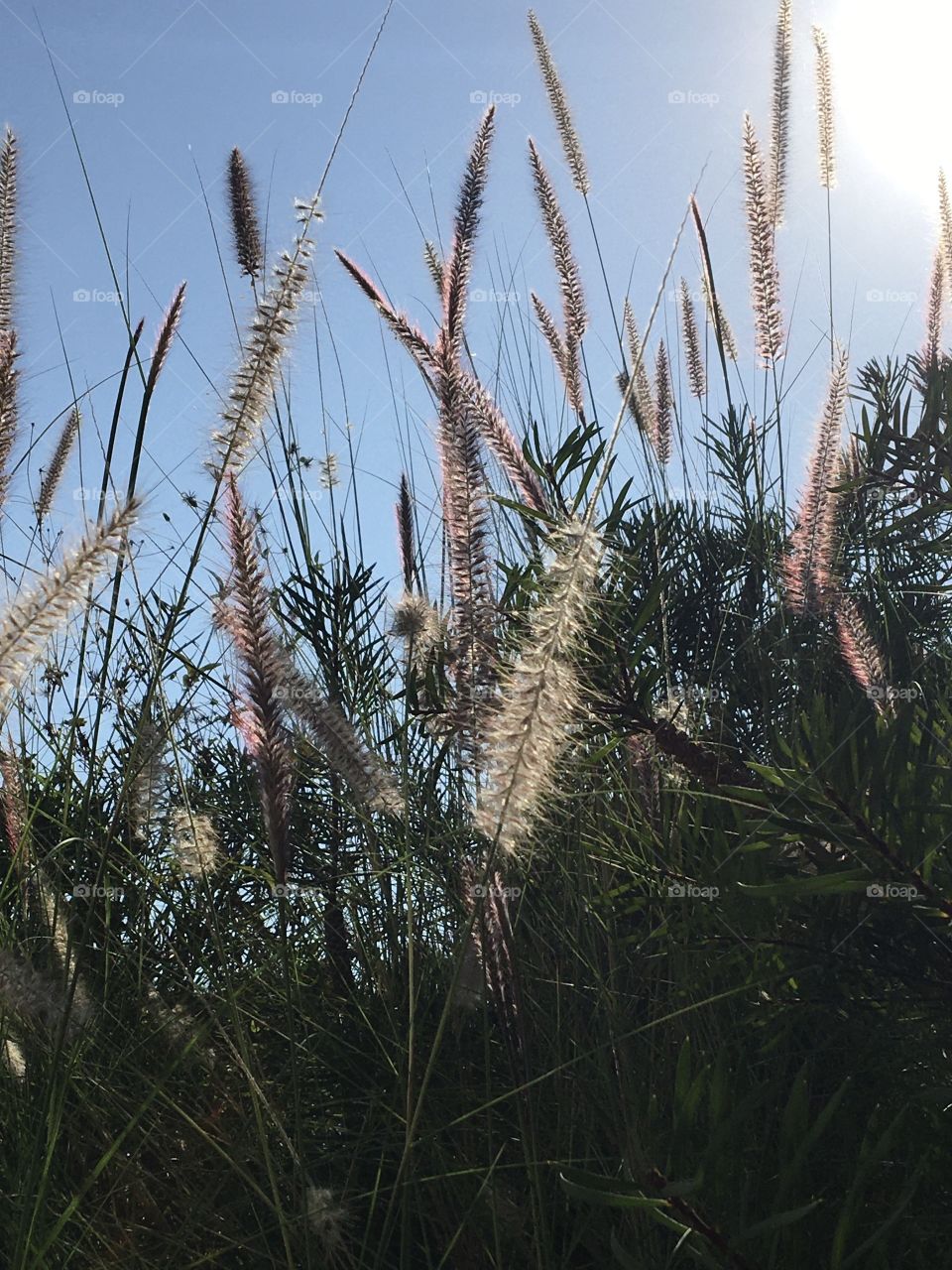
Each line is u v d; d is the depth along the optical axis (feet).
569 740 2.26
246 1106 2.77
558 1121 2.43
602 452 2.32
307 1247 2.19
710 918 2.45
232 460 2.27
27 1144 2.39
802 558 2.97
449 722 2.40
